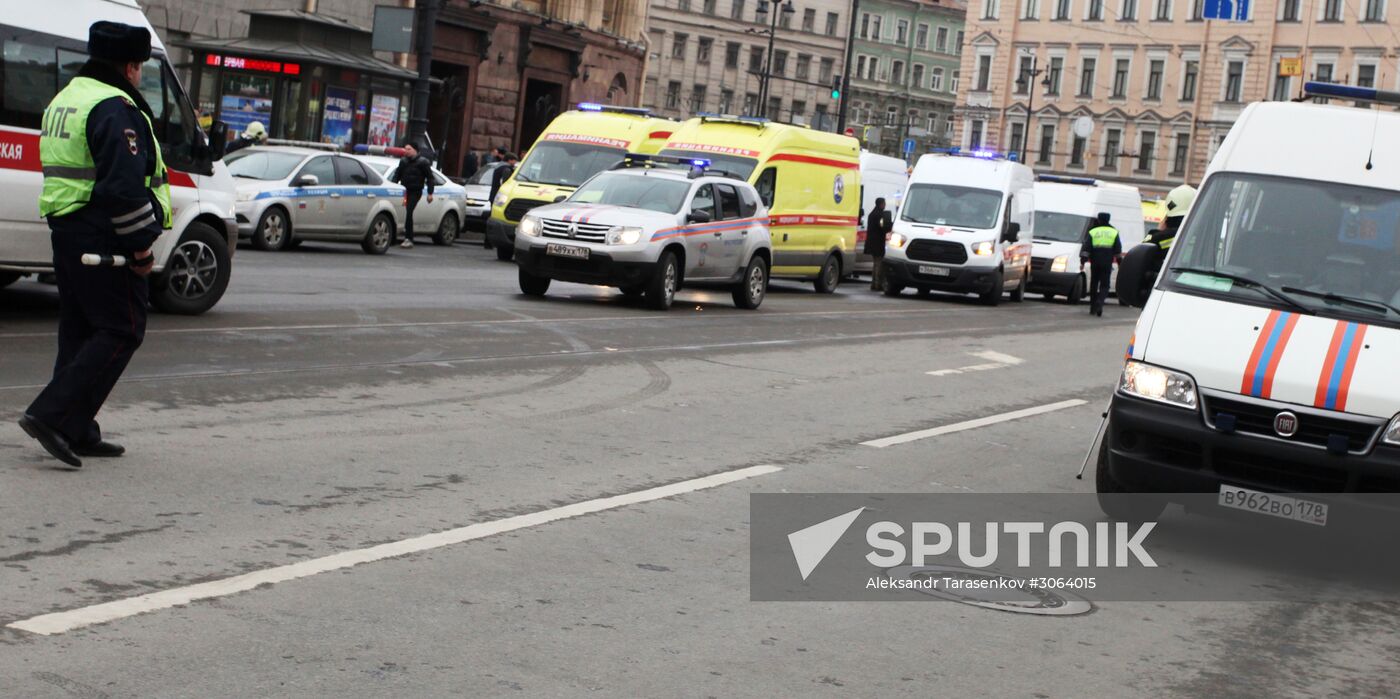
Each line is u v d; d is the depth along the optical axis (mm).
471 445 9242
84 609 5336
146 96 13484
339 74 31172
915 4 127188
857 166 29438
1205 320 8055
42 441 7410
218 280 14367
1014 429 12359
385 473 8156
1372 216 8500
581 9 54281
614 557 6844
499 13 48844
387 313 16188
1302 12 85750
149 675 4754
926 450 10797
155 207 7648
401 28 32844
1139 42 91875
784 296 26500
